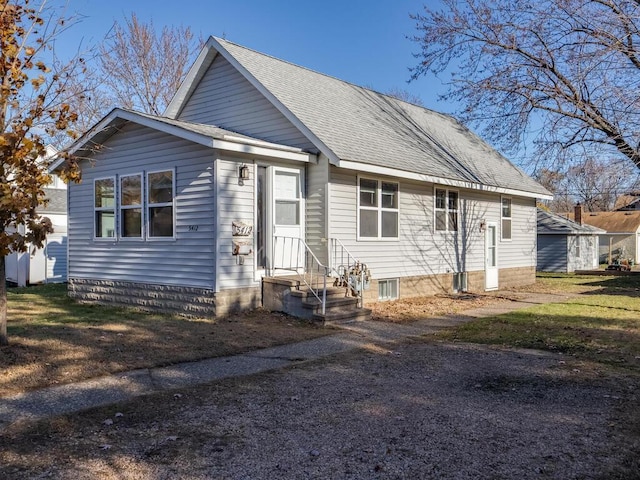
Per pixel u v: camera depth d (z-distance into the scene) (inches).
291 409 214.5
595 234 1336.1
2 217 275.4
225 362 296.0
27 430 189.9
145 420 201.0
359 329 397.1
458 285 668.1
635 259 1684.3
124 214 498.0
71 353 300.5
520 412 210.5
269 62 577.3
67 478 151.9
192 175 432.5
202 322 404.2
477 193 702.5
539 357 310.5
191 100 580.4
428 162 587.2
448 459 165.3
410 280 579.2
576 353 319.3
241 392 238.2
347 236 490.0
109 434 186.4
